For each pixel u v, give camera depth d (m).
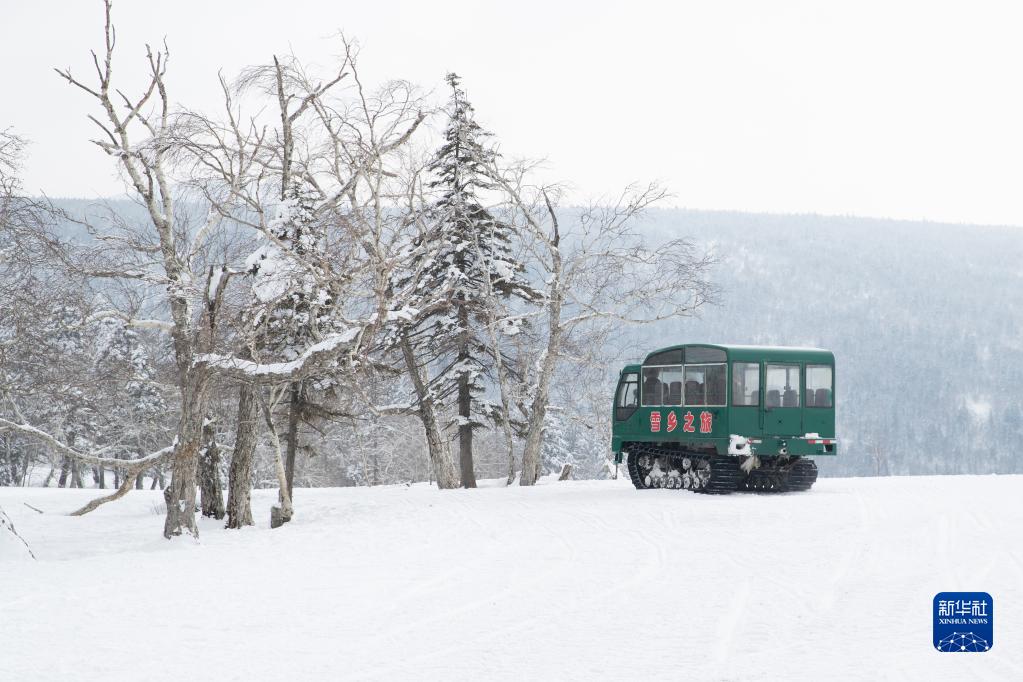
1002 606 13.32
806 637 11.95
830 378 27.98
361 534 23.11
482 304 40.06
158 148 23.36
